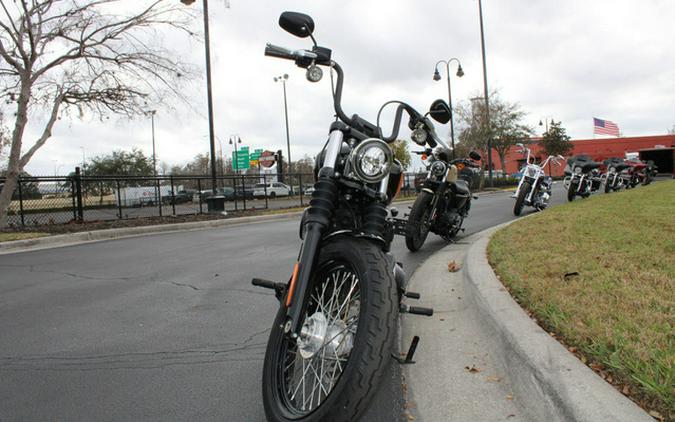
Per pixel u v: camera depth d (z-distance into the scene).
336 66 2.88
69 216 13.98
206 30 16.59
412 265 5.86
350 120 2.74
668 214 6.71
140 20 13.23
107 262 7.45
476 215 11.38
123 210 15.65
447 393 2.65
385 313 2.06
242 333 3.85
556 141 50.12
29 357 3.48
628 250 4.59
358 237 2.40
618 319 2.79
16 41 11.71
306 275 2.24
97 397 2.83
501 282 3.88
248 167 62.22
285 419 2.06
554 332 2.72
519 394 2.45
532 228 6.55
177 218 15.09
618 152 59.25
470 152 7.34
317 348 2.15
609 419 1.81
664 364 2.16
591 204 9.27
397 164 3.09
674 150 35.00
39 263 7.61
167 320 4.25
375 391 1.93
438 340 3.39
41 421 2.57
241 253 7.71
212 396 2.80
